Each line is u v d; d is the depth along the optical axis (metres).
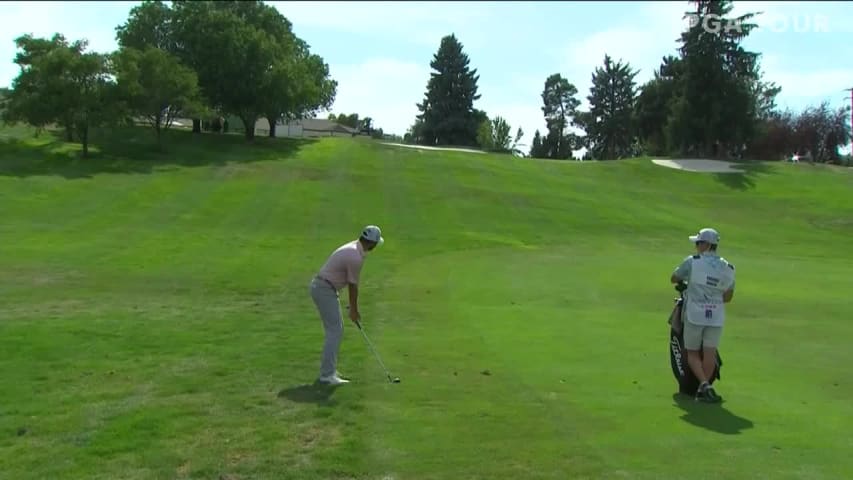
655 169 51.25
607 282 17.52
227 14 61.53
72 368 8.84
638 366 9.25
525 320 12.45
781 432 6.77
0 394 7.71
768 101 70.62
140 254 20.64
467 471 5.75
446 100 106.69
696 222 34.72
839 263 23.97
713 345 7.86
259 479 5.57
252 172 42.47
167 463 5.86
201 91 57.44
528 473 5.72
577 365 9.25
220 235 25.17
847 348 10.70
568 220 32.81
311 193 36.25
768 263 23.38
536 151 118.06
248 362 9.22
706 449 6.29
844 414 7.38
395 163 49.03
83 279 16.61
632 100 102.81
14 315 12.38
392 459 5.98
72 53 43.28
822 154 67.44
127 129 58.75
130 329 11.31
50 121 44.19
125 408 7.25
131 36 63.78
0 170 37.62
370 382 8.29
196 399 7.59
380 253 22.55
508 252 23.88
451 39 107.06
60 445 6.23
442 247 24.52
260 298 14.80
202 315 12.75
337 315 8.31
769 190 45.34
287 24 77.12
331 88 78.06
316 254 21.92
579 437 6.55
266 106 59.66
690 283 7.90
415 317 12.59
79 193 33.06
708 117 57.41
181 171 41.72
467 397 7.72
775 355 10.20
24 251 20.44
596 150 107.44
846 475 5.74
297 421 6.90
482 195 38.25
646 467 5.87
